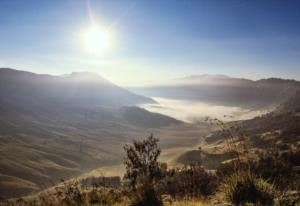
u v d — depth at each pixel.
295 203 5.80
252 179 6.48
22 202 8.72
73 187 8.53
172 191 7.96
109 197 8.25
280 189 6.42
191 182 7.46
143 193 7.36
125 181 9.11
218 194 6.91
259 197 6.26
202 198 6.93
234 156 6.96
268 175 6.69
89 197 8.36
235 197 6.42
